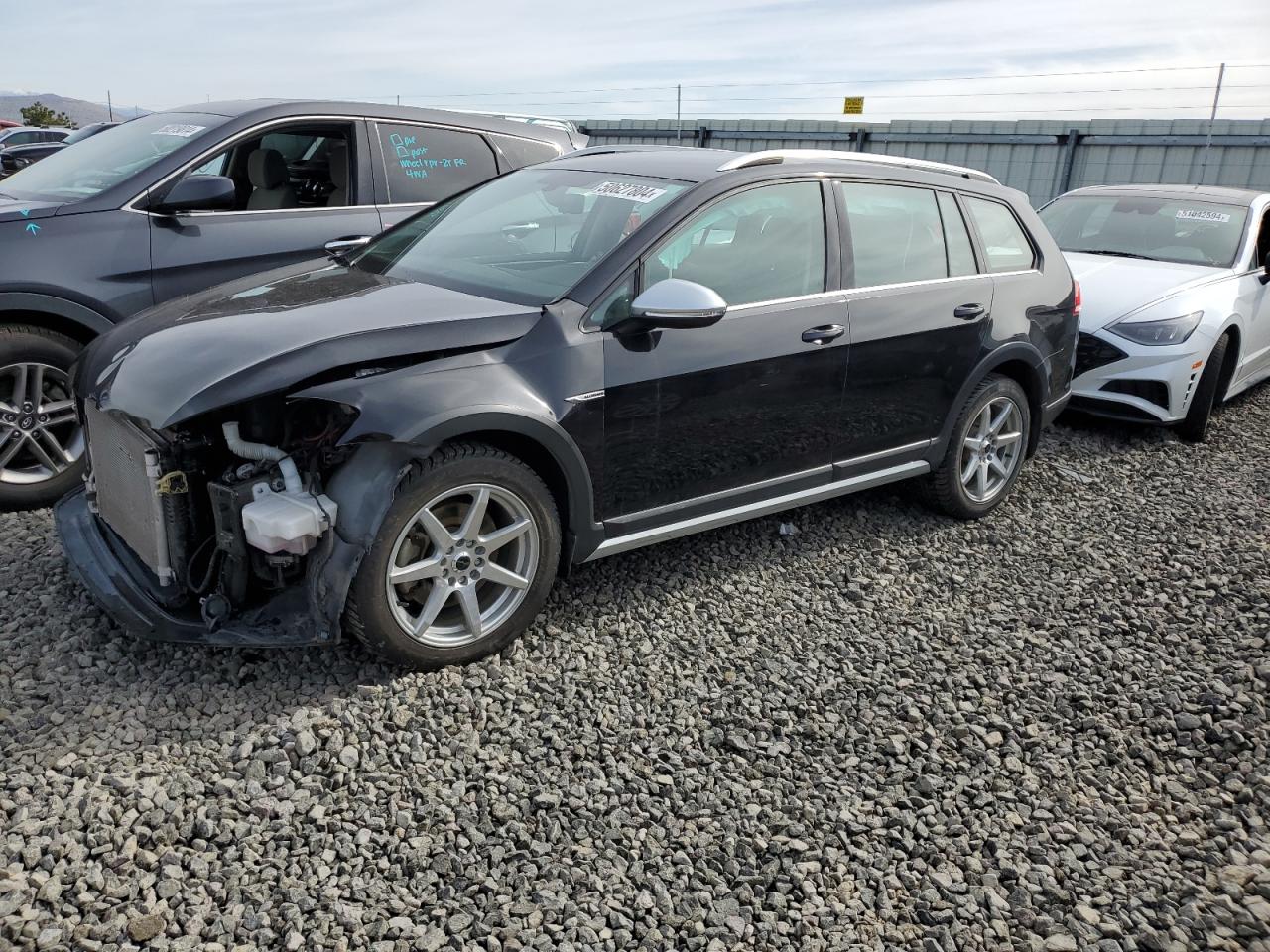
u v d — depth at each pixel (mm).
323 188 5332
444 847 2455
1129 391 6328
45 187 4797
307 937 2158
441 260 3869
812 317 3906
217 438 2982
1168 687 3438
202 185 4523
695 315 3213
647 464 3541
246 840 2408
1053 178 16859
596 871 2426
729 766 2855
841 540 4531
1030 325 4852
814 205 4031
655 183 3812
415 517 2971
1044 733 3143
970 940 2303
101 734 2742
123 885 2244
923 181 4523
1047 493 5422
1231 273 6914
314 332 2996
